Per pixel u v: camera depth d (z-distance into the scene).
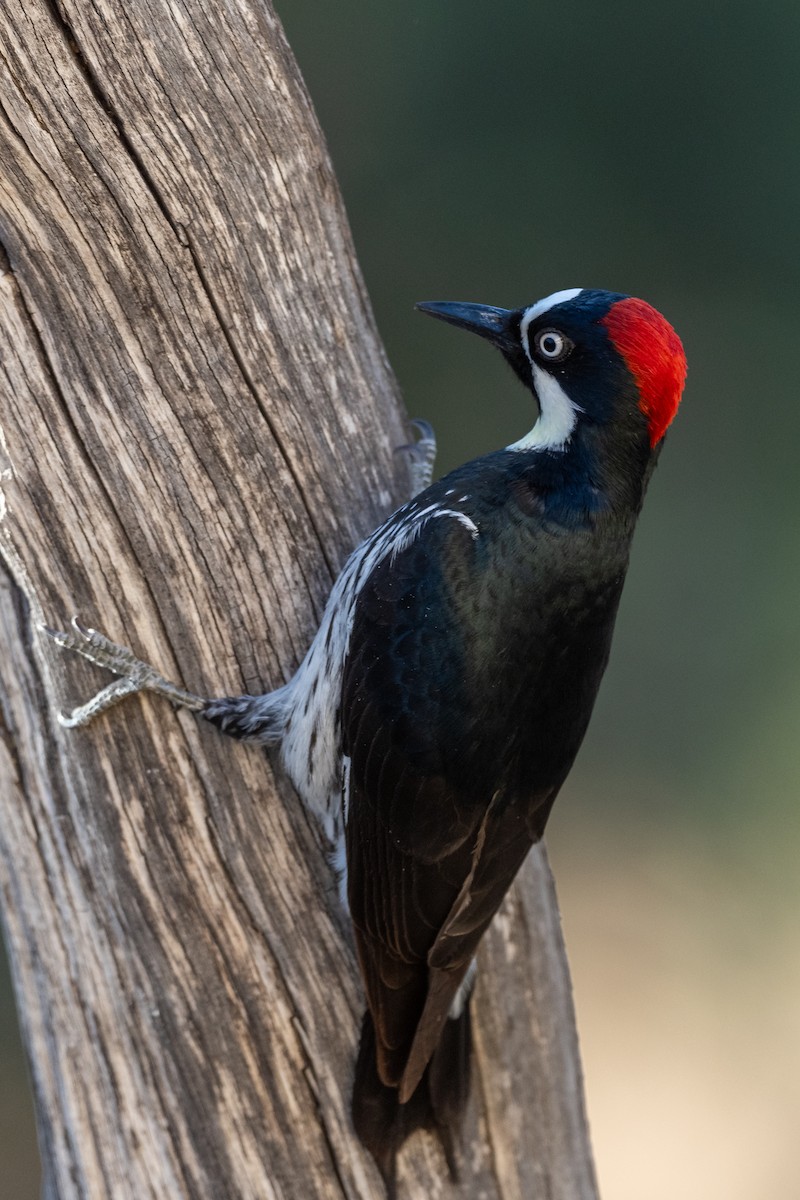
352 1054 8.41
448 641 7.78
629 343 7.88
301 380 8.14
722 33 19.22
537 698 7.90
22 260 7.42
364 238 19.75
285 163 7.94
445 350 19.81
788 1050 16.48
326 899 8.34
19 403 7.57
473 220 19.72
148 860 8.09
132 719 7.97
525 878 9.17
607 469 7.97
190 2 7.49
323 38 19.42
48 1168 8.67
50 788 8.09
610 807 18.56
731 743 18.83
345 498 8.38
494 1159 9.04
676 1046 16.59
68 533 7.75
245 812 8.15
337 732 8.12
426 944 8.08
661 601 19.64
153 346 7.70
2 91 7.12
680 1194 15.58
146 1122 8.32
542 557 7.88
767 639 19.39
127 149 7.42
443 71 19.58
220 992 8.21
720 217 19.62
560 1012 9.40
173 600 7.95
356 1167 8.46
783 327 19.77
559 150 19.59
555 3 19.39
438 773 7.80
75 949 8.27
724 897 17.66
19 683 8.00
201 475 7.89
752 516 19.83
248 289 7.88
